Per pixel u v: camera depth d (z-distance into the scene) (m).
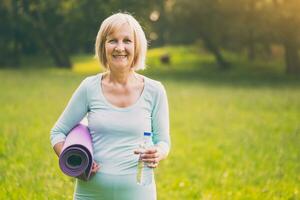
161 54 71.31
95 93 5.14
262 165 12.74
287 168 12.35
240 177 11.42
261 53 64.56
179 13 54.38
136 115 5.07
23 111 21.53
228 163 13.03
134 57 5.18
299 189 10.26
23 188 8.52
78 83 37.50
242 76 51.62
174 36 64.31
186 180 11.12
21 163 10.98
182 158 13.73
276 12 48.88
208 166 12.82
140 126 5.05
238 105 26.50
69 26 58.03
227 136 17.39
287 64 54.56
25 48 71.88
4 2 57.97
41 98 26.77
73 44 62.41
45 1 55.50
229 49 63.25
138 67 5.21
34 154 12.10
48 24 59.06
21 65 64.94
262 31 50.62
